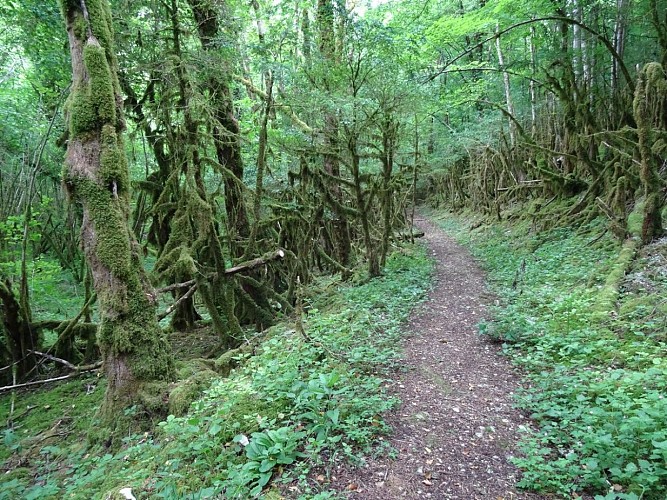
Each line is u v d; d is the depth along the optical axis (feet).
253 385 16.16
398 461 12.41
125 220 19.81
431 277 39.55
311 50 34.47
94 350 29.94
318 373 16.42
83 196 18.90
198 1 29.48
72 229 45.60
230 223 34.73
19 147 41.83
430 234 76.69
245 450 12.22
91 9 18.78
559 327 22.12
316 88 32.81
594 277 28.14
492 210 67.72
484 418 14.99
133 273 19.88
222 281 29.32
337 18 34.22
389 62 33.45
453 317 27.58
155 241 36.45
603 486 10.89
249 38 40.16
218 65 28.43
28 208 30.81
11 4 28.09
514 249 46.11
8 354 29.07
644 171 29.17
